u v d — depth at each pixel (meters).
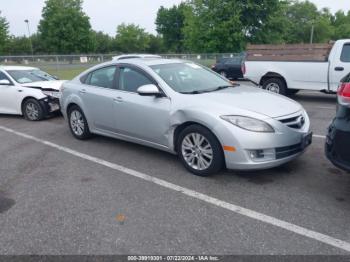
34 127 7.60
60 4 52.22
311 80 9.34
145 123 4.89
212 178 4.32
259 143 3.89
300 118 4.29
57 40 51.66
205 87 4.99
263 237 3.05
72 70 20.31
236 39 29.92
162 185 4.18
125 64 5.35
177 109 4.43
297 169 4.52
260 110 4.06
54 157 5.40
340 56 8.70
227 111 4.05
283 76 9.82
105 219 3.43
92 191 4.08
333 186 4.00
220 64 19.42
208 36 31.00
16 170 4.88
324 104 9.36
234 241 3.01
